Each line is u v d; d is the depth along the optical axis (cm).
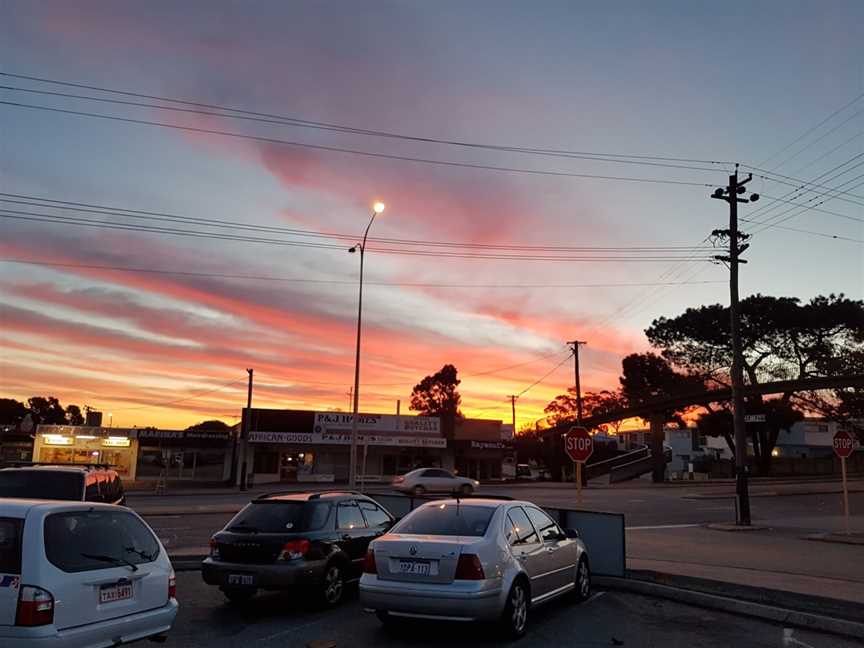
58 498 1165
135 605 624
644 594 1090
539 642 788
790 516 2888
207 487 4838
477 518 837
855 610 905
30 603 529
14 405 9850
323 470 5350
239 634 812
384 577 787
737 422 2486
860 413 5466
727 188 2723
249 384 5088
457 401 9019
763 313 5781
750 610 943
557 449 6481
